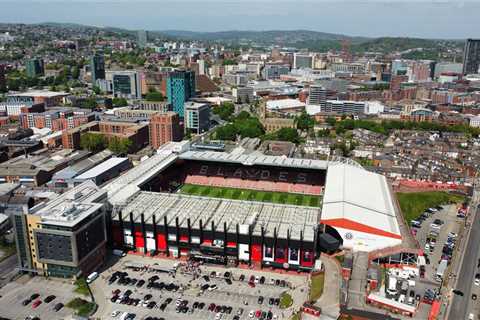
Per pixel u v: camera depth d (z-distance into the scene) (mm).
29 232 187250
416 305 173875
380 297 173125
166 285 184375
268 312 166500
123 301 172750
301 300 175500
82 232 187250
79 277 187875
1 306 168500
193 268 199250
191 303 172625
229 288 183875
